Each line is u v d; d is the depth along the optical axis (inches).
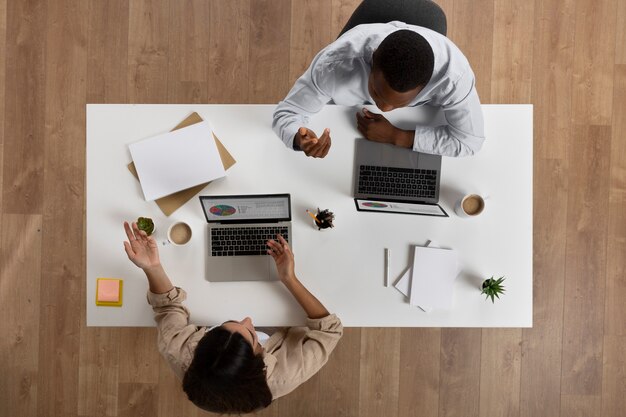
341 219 64.5
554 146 93.7
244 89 92.6
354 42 52.7
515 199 64.6
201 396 47.4
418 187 64.1
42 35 92.0
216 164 62.9
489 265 64.9
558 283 93.7
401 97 47.6
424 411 93.3
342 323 64.6
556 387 93.7
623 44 93.4
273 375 58.4
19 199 92.0
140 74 92.3
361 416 93.0
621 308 94.0
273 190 64.4
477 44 93.1
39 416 92.7
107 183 63.2
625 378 94.0
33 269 92.1
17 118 92.2
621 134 93.8
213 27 92.0
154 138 62.5
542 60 93.4
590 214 93.8
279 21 92.4
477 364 93.4
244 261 63.7
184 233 64.4
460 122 58.9
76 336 92.3
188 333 59.6
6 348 92.4
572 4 93.0
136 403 92.4
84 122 92.5
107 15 91.9
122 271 63.9
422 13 63.3
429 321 64.8
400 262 64.9
